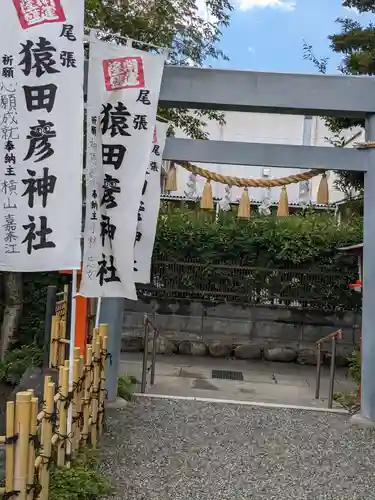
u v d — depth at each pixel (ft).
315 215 40.14
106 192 16.30
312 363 35.40
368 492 16.24
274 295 37.78
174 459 17.98
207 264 37.81
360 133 42.06
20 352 28.50
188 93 21.39
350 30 31.65
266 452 19.12
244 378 31.07
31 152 13.17
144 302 38.32
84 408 16.92
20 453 11.22
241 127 60.54
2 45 13.21
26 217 13.15
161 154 20.99
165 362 33.94
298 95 21.52
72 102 13.28
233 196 54.65
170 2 34.19
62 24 13.33
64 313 24.73
